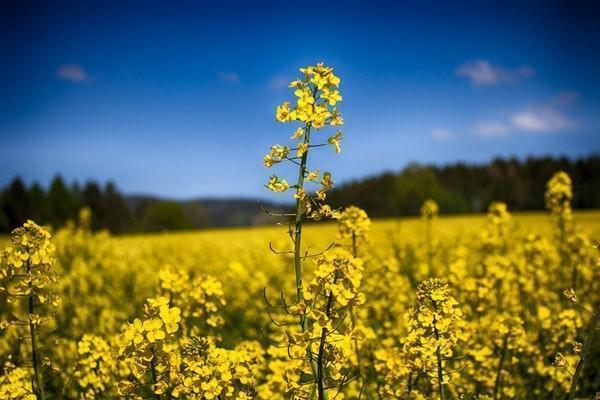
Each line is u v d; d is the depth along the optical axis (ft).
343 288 13.70
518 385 24.59
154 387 15.02
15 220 243.60
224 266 64.28
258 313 40.65
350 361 22.49
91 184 279.49
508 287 31.04
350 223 24.80
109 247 73.87
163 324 14.84
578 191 254.27
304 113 14.15
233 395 16.55
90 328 38.19
